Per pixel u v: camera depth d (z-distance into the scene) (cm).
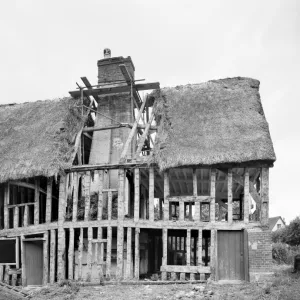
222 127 1658
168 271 1538
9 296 1357
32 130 1914
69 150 1784
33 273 1712
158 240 2084
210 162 1525
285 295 1141
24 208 1811
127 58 2136
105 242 1641
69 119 1892
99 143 2019
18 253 1731
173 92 1889
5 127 2023
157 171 1692
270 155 1495
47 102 2111
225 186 1975
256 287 1316
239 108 1739
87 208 1669
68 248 1772
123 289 1420
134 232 1745
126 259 1616
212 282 1473
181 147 1592
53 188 1917
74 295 1340
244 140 1577
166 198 1591
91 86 1997
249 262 1466
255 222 1516
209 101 1806
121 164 1652
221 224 1534
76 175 1708
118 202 1633
